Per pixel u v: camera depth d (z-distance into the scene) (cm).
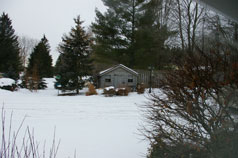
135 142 330
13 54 2962
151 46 1633
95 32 1861
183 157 172
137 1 1766
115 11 1800
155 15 1577
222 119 155
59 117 536
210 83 162
